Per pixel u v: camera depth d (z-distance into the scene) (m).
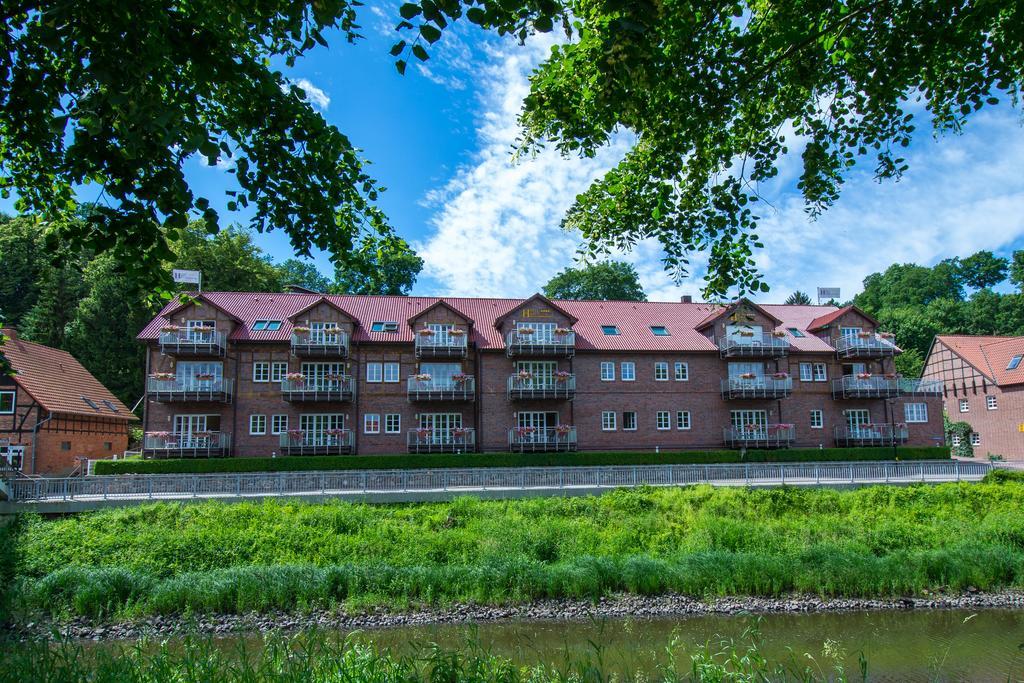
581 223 9.77
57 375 37.19
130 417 42.41
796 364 39.78
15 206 8.08
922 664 13.02
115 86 5.06
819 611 16.98
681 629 15.55
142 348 47.72
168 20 5.29
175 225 5.85
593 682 7.41
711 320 38.91
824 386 39.88
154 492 23.89
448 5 5.13
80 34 5.24
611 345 38.16
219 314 35.28
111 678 6.45
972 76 7.83
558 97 8.60
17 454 32.78
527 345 36.31
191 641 7.32
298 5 5.93
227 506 22.14
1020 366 43.47
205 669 6.38
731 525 21.89
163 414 34.38
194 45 5.45
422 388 35.47
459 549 20.17
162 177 5.50
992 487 25.61
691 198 9.06
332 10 5.73
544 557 20.14
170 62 5.54
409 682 6.34
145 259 6.25
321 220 7.63
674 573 18.52
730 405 38.78
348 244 8.09
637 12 5.69
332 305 35.88
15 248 41.38
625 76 6.91
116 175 5.68
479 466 32.47
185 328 34.16
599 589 18.08
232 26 6.24
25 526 20.75
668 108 8.10
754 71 7.91
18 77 5.83
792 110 9.08
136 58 5.18
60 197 7.89
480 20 5.60
